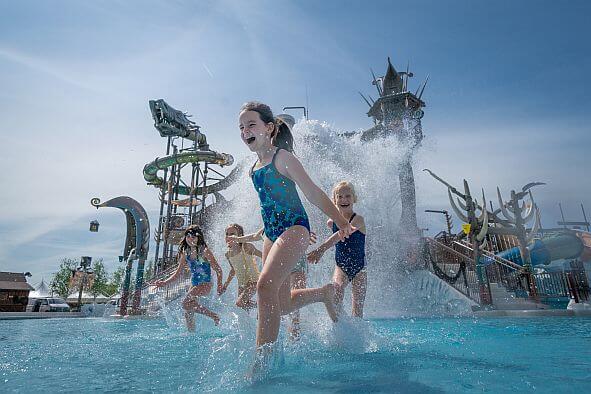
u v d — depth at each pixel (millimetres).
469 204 15148
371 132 18484
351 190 4082
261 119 2752
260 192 2736
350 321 3062
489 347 2807
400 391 1524
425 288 12953
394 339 3205
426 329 4516
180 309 5828
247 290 5156
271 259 2305
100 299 36406
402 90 20312
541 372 1871
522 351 2586
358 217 3980
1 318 13719
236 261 5266
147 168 25703
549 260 19531
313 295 2846
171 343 3418
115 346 3205
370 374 1872
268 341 2029
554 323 6289
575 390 1514
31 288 31641
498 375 1808
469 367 2018
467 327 4930
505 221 16766
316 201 2529
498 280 14414
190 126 27312
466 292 13156
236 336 2721
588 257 19516
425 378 1757
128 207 15094
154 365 2234
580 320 7547
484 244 15930
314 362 2217
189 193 27469
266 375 1883
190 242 5582
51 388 1678
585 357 2324
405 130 18391
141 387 1682
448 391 1516
